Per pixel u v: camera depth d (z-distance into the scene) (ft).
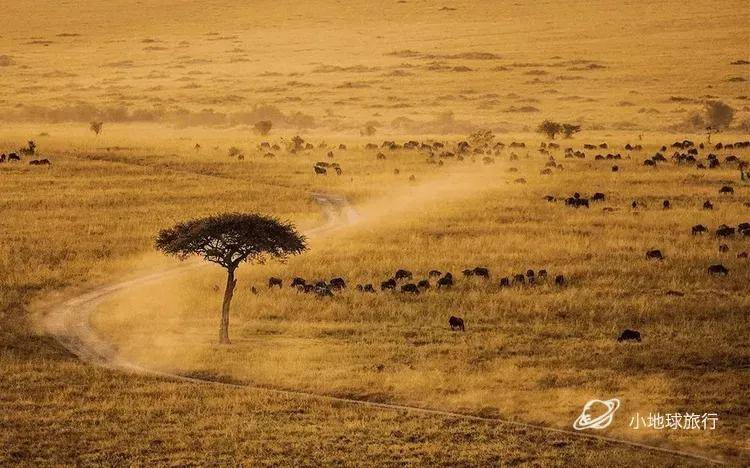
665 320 379.14
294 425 281.74
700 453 266.98
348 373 321.52
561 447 269.44
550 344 350.84
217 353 344.69
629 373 320.70
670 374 319.27
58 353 349.61
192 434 275.18
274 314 395.34
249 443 268.62
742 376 315.99
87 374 323.98
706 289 420.77
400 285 433.48
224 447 266.16
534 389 306.96
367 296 415.44
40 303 414.21
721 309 390.21
